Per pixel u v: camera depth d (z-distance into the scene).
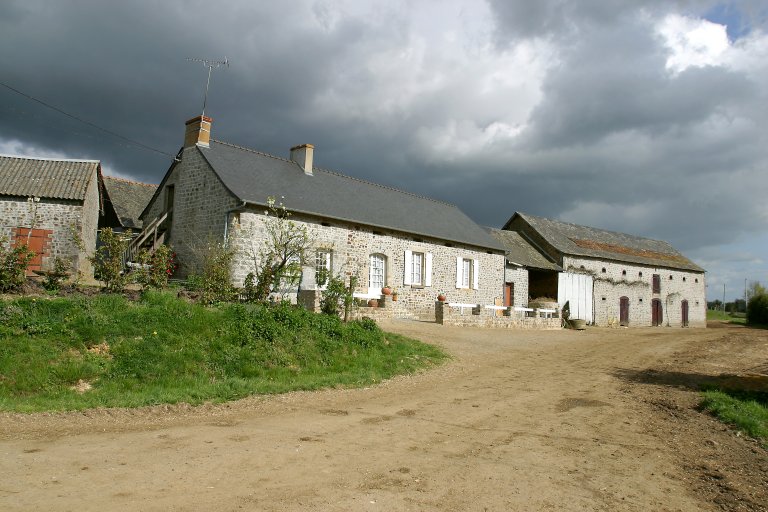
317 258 17.20
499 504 4.17
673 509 4.30
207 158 17.05
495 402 8.12
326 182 20.16
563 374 10.96
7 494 3.86
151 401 7.12
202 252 15.80
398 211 21.17
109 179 25.62
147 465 4.66
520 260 27.27
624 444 6.11
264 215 15.95
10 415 6.27
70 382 7.65
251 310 10.96
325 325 11.52
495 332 17.64
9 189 16.81
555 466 5.19
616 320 31.72
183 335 9.40
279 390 8.30
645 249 36.50
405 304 19.89
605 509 4.21
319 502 3.98
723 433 6.75
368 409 7.46
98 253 11.49
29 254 10.31
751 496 4.66
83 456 4.86
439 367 11.16
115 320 9.22
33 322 8.43
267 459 4.96
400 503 4.06
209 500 3.91
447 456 5.34
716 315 55.12
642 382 10.25
